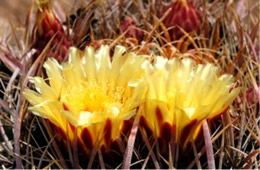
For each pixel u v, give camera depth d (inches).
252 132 13.5
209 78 12.6
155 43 16.3
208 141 12.5
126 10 18.6
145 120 12.8
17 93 15.3
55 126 13.1
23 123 14.2
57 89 12.9
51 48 15.8
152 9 18.1
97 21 18.3
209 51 16.6
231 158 13.5
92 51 13.4
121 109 12.5
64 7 21.0
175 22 16.9
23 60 16.0
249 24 18.5
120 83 13.0
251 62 16.2
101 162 12.5
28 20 17.1
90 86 13.0
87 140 12.6
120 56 13.3
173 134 12.5
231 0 18.0
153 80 12.5
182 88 12.6
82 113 12.3
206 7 18.8
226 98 12.6
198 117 12.4
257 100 14.7
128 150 12.3
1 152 14.2
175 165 12.8
